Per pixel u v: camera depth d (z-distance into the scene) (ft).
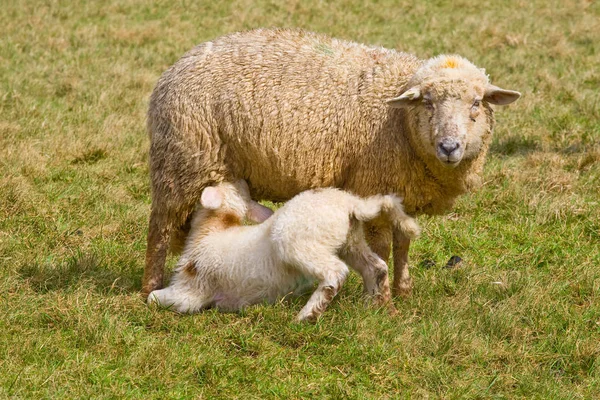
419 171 23.08
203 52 24.04
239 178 24.25
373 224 23.35
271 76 23.34
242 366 20.48
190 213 24.72
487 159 38.14
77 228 30.12
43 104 45.03
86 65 53.36
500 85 50.49
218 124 23.47
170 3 71.97
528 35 62.28
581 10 71.00
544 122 43.68
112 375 19.93
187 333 22.00
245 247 23.44
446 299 24.61
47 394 18.90
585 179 35.29
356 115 23.04
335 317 22.62
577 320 23.77
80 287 23.86
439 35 63.52
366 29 64.80
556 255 28.94
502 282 25.89
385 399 19.63
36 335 21.40
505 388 20.42
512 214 32.22
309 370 20.61
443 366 20.89
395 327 22.18
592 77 51.62
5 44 56.95
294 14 69.46
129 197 33.45
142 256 28.07
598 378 20.88
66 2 70.54
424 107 22.24
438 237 30.78
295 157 23.18
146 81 49.96
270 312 22.62
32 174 34.86
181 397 19.31
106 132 40.63
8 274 25.03
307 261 22.04
